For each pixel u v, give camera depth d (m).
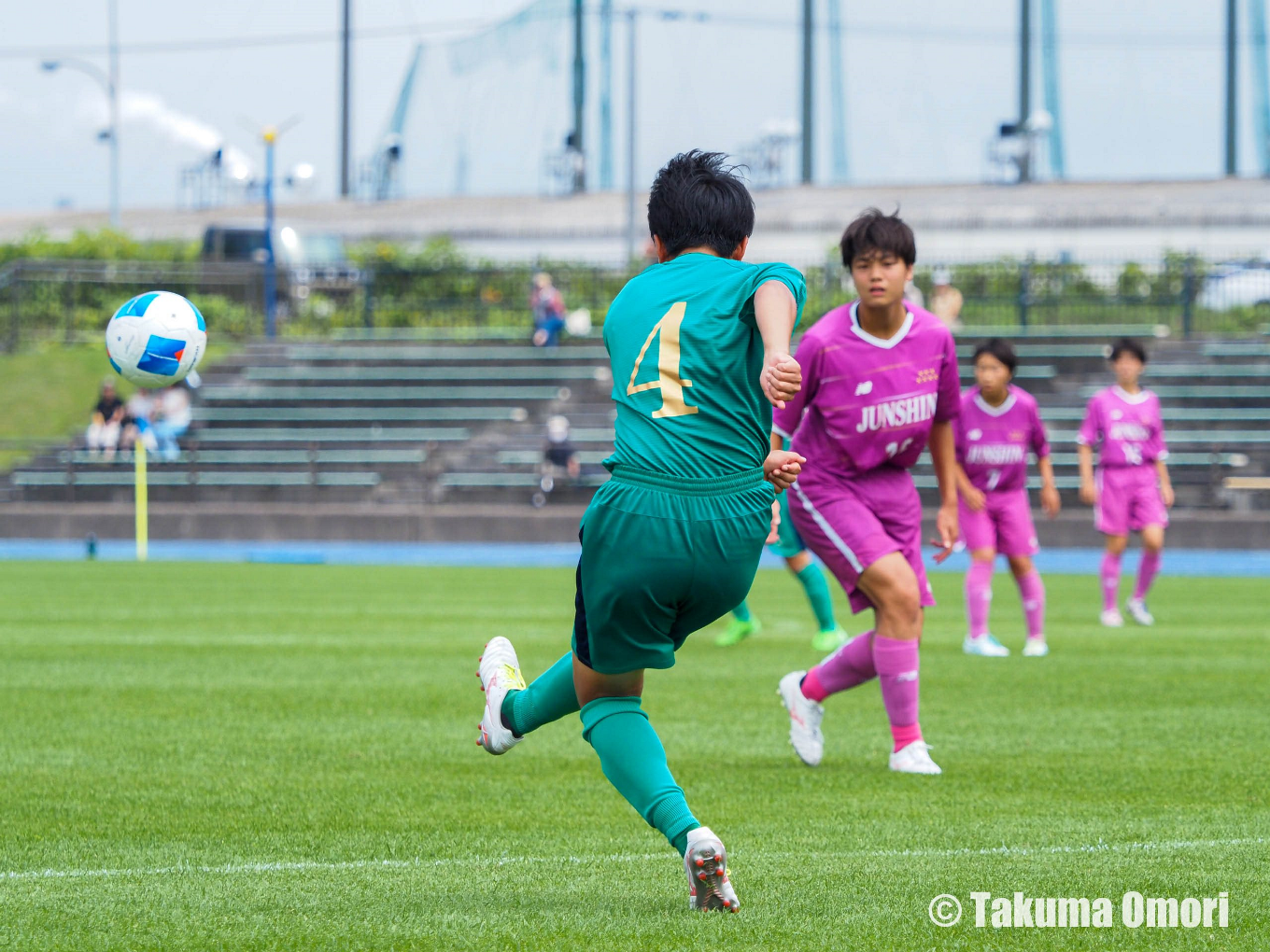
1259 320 104.69
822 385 21.31
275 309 115.81
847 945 11.44
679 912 12.49
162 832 16.16
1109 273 106.00
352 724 24.36
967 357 97.44
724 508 12.38
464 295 116.19
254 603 48.88
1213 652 36.31
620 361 12.95
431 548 81.00
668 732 23.98
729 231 13.44
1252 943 11.61
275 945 11.42
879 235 20.58
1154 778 19.69
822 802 18.05
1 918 12.27
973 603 36.41
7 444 95.81
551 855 15.02
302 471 93.75
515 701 13.92
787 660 34.59
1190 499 83.31
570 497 87.50
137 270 117.19
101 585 56.19
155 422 95.25
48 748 21.95
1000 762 21.09
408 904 12.78
